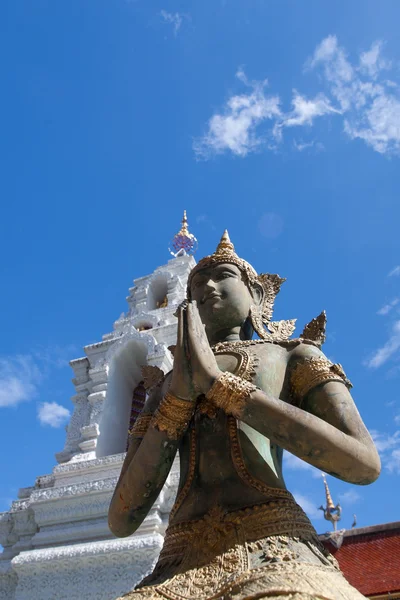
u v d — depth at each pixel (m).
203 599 3.29
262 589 3.11
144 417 4.87
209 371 3.92
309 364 4.40
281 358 4.59
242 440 4.14
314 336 4.96
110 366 21.97
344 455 3.69
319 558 3.61
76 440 20.56
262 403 3.77
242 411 3.82
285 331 5.45
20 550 16.91
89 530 16.12
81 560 14.84
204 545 3.73
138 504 4.26
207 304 5.27
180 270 27.09
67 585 14.59
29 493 19.48
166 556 3.93
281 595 3.06
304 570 3.27
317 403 4.19
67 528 16.61
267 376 4.39
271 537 3.58
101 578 14.41
